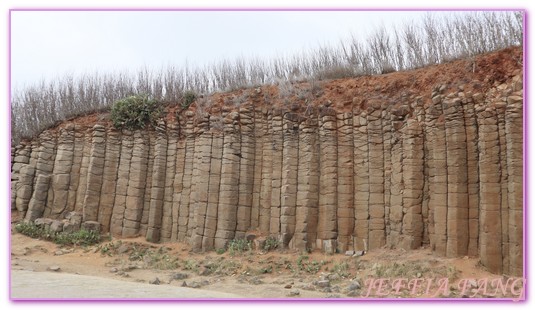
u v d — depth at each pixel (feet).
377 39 58.44
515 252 38.63
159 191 59.31
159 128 61.31
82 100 67.51
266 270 46.78
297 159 53.67
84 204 59.62
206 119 58.49
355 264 45.68
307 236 50.57
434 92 47.01
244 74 65.26
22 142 65.05
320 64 62.18
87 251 54.34
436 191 44.78
